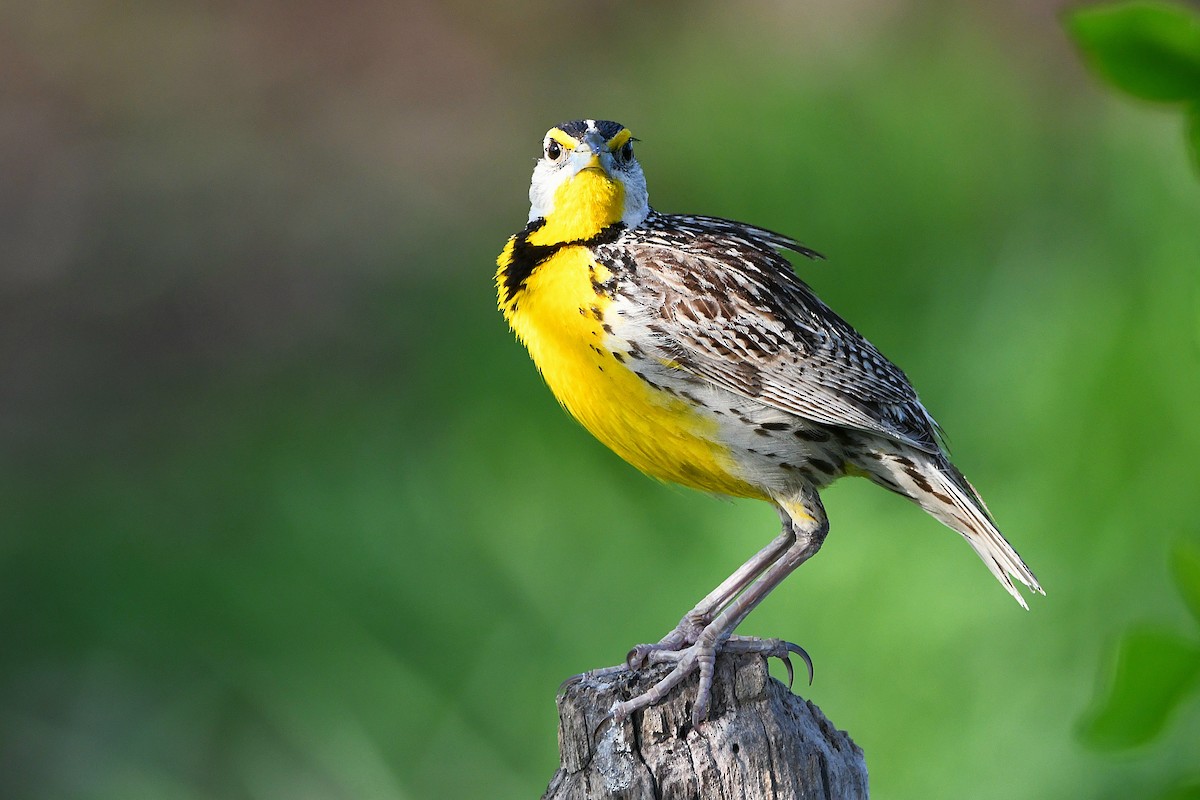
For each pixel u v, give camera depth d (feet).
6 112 65.21
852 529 29.27
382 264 55.57
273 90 68.28
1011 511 29.58
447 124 66.18
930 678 26.61
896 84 47.67
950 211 41.88
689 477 21.97
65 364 50.03
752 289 20.72
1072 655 26.53
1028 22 56.54
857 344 21.44
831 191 43.29
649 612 29.32
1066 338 32.19
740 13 63.72
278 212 59.72
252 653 32.63
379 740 29.43
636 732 17.01
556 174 21.33
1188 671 6.32
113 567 36.99
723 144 48.16
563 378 21.18
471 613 31.07
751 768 16.65
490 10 71.87
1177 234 32.89
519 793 27.99
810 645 27.48
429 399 41.63
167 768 31.32
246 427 44.60
